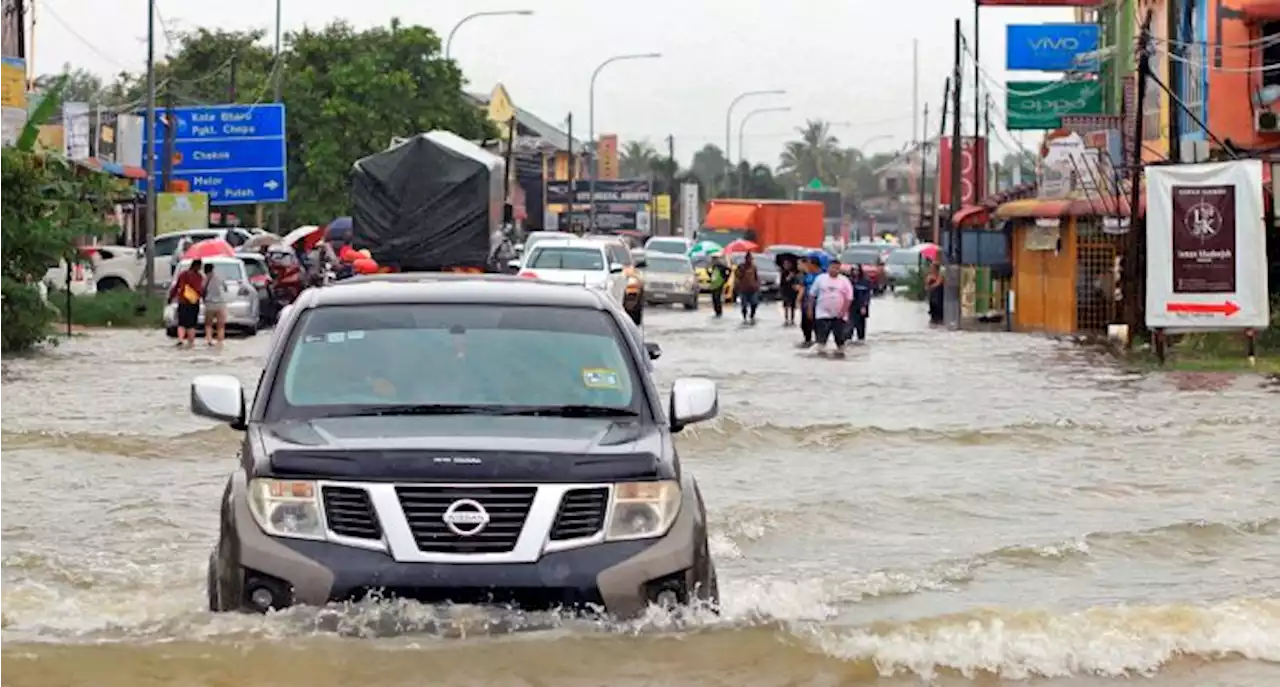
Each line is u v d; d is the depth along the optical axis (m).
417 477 9.59
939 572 13.74
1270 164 40.16
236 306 47.81
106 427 23.89
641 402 10.85
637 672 9.55
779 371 35.38
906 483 19.12
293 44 89.75
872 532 16.08
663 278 69.00
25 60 59.22
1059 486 18.95
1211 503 17.80
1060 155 51.16
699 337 48.94
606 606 9.62
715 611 10.21
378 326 11.16
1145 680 10.08
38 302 40.53
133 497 17.72
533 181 133.62
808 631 10.43
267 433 10.30
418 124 88.19
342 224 69.75
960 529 16.25
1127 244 44.91
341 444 9.84
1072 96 60.91
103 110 74.38
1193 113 48.12
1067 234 51.56
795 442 22.81
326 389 10.72
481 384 10.76
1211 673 10.23
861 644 10.32
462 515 9.54
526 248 54.09
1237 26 46.44
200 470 19.91
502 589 9.54
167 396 29.14
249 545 9.66
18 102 51.16
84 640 10.16
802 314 45.62
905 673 10.02
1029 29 61.16
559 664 9.49
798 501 17.66
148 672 9.45
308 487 9.66
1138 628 11.01
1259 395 29.84
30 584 12.65
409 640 9.51
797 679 9.84
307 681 9.28
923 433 23.58
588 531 9.70
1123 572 14.00
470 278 12.08
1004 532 16.06
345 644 9.45
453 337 11.10
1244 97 46.47
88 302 53.31
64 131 63.72
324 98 87.50
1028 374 34.81
